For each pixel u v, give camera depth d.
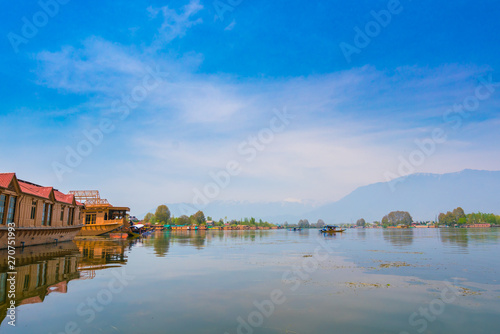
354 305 12.09
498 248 38.22
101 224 71.88
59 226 46.28
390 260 25.86
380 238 70.19
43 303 11.78
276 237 78.69
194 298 12.85
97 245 43.31
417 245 44.38
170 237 76.88
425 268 21.28
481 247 40.00
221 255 29.69
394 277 17.89
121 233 74.81
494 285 15.79
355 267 21.67
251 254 30.83
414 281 16.73
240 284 15.70
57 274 17.81
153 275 18.03
